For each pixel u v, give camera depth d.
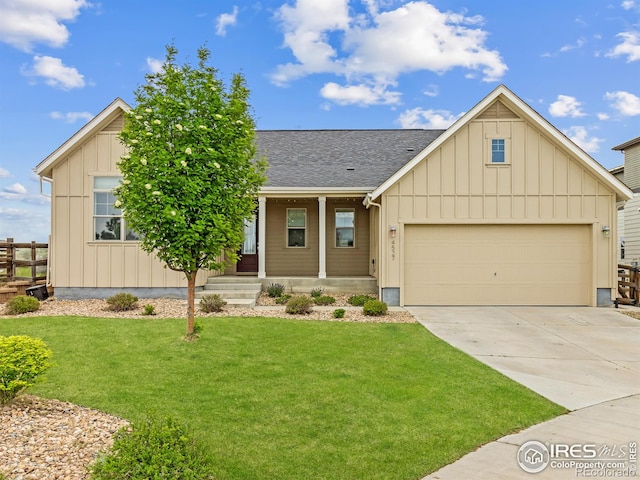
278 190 14.29
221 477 3.80
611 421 5.09
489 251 13.02
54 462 3.79
